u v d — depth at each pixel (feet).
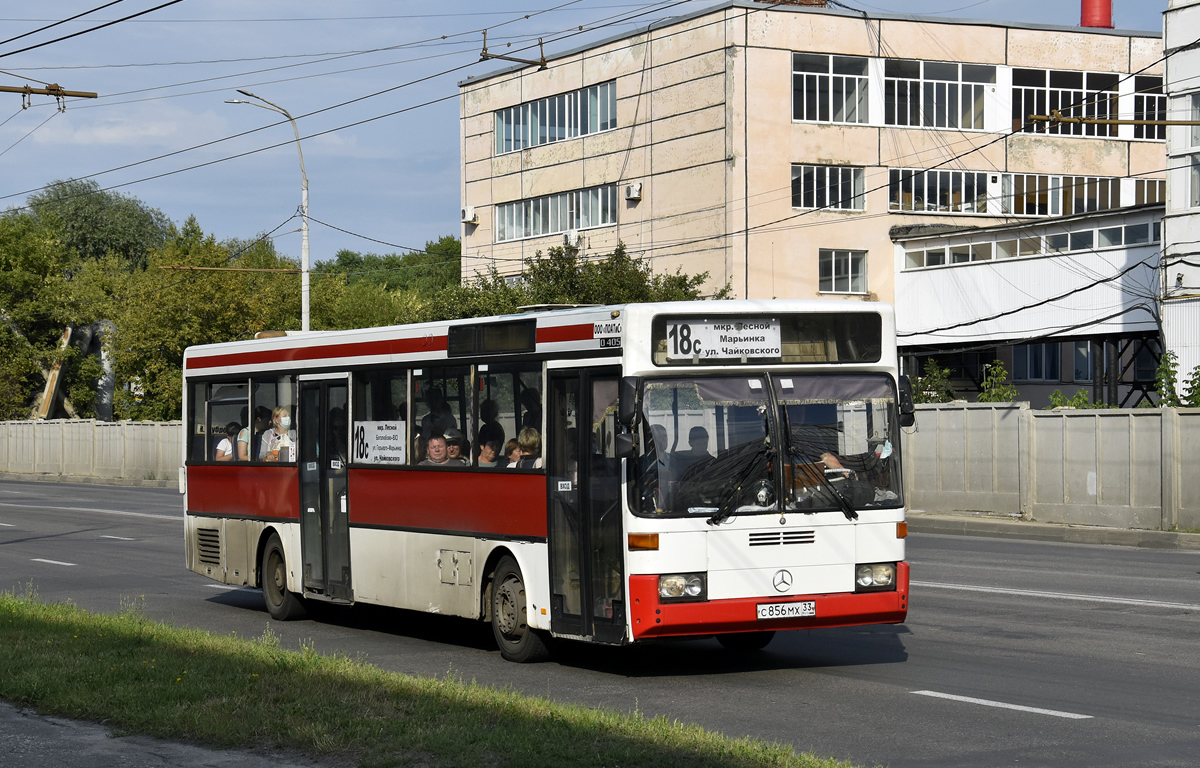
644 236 166.91
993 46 165.89
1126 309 127.54
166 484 165.89
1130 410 80.79
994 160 166.40
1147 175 171.83
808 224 158.40
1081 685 31.89
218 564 52.21
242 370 50.80
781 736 26.53
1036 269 137.28
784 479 33.06
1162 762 24.06
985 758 24.44
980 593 50.39
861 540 33.60
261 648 35.63
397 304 247.29
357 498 43.75
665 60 163.12
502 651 37.58
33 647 36.35
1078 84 169.48
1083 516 83.66
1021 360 155.53
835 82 159.94
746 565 32.48
